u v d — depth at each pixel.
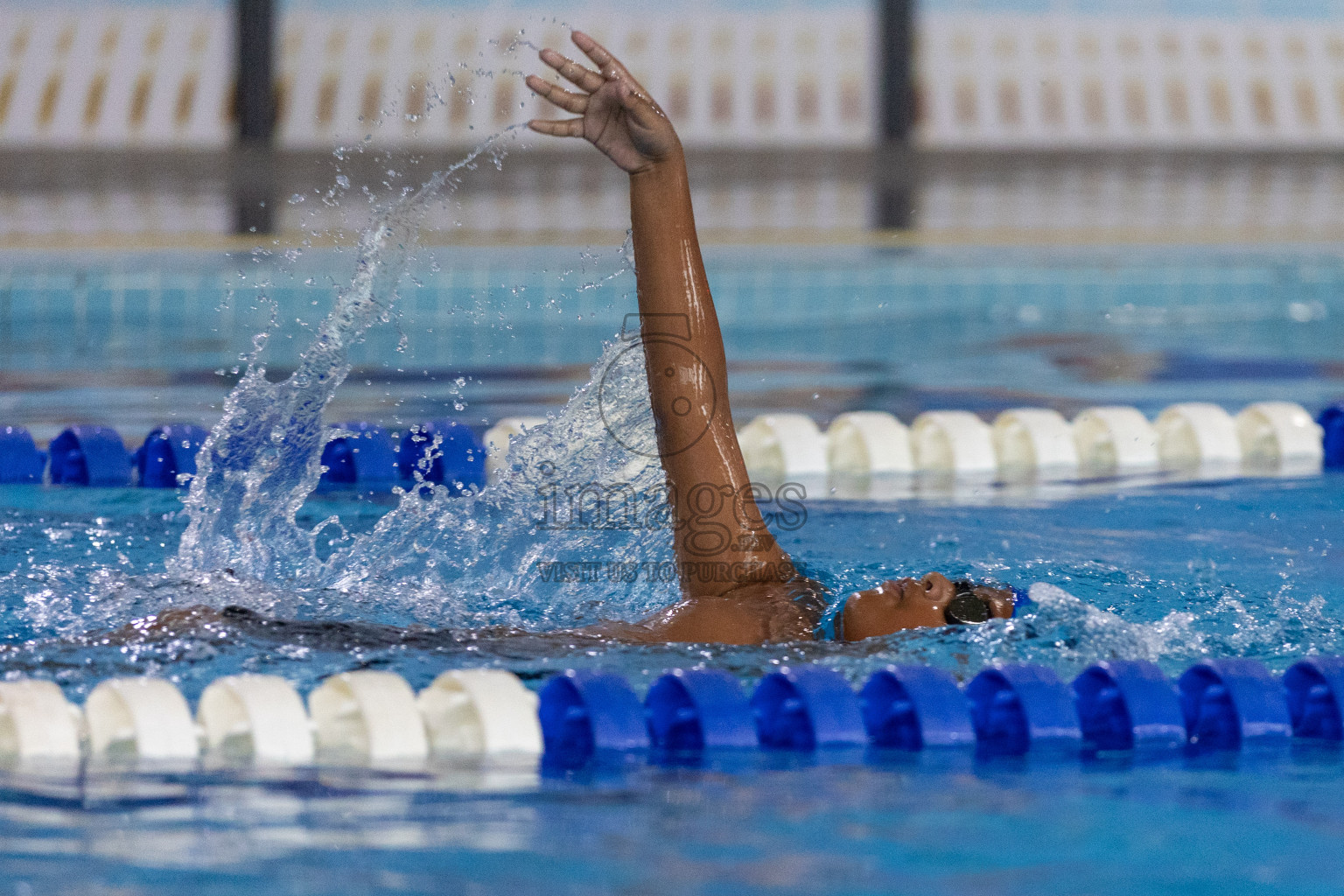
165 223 29.80
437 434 14.61
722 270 26.97
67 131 42.03
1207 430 15.80
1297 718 7.02
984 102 46.28
